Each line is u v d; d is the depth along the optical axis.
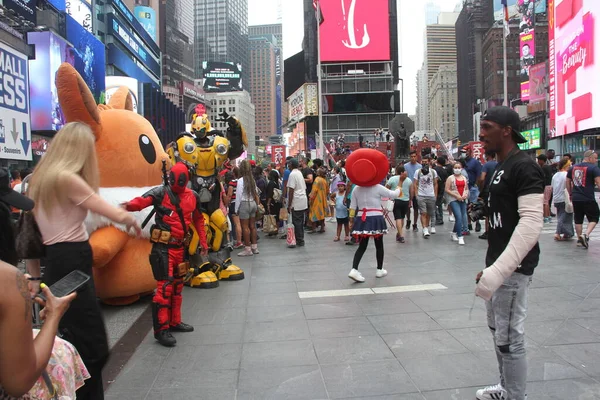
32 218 3.25
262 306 6.03
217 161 7.51
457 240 10.55
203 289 7.03
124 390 3.75
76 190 3.16
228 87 129.25
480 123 3.24
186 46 138.62
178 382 3.88
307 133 61.91
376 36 57.94
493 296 3.13
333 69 60.78
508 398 3.10
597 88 36.19
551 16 47.41
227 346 4.67
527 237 2.82
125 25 65.19
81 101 5.18
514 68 99.88
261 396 3.60
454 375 3.84
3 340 1.67
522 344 3.08
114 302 6.06
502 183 3.07
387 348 4.46
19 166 15.23
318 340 4.73
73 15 43.78
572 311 5.30
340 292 6.55
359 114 60.50
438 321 5.16
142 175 5.85
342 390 3.65
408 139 24.80
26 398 1.93
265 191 13.28
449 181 10.25
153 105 42.16
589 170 8.96
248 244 9.91
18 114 14.36
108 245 5.26
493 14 108.88
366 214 6.98
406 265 8.19
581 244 9.28
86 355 3.06
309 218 13.69
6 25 15.36
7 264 1.75
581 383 3.63
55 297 2.07
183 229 4.91
